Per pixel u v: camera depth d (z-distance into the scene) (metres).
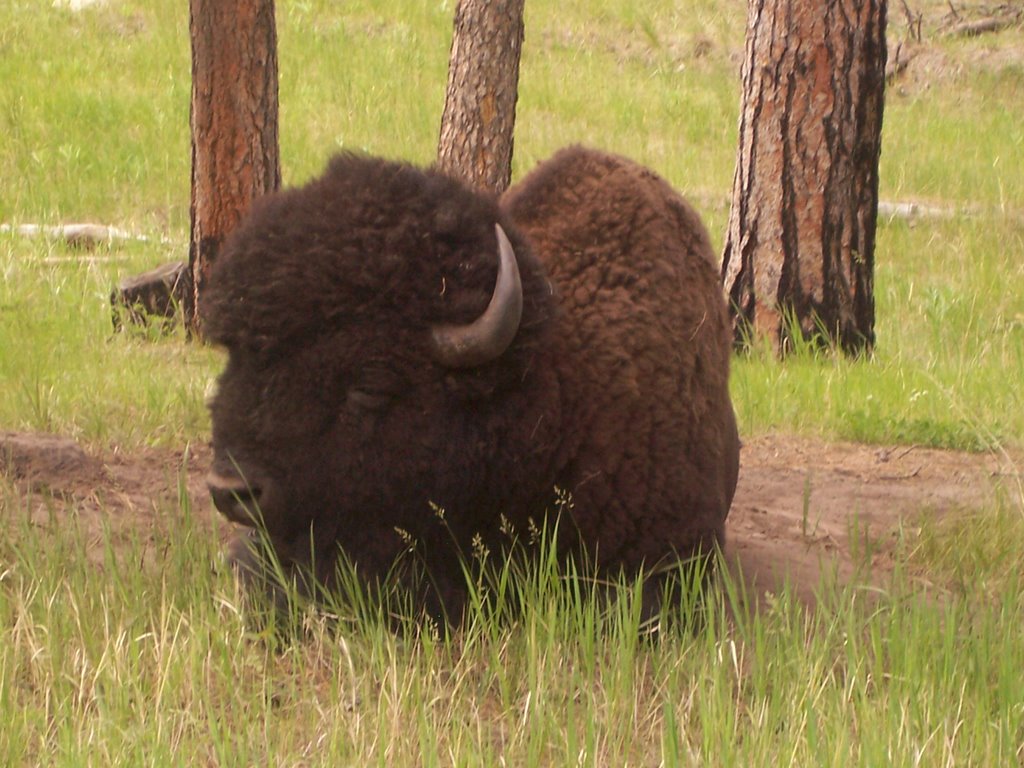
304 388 14.12
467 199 14.72
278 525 14.54
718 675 13.77
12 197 46.38
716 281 17.16
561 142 56.44
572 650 14.99
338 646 14.62
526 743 13.31
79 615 14.80
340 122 56.06
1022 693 14.16
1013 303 41.12
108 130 53.38
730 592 15.21
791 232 32.72
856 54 32.12
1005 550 19.56
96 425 23.39
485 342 13.88
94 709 13.56
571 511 15.04
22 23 63.19
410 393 14.25
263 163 30.62
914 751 12.88
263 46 30.16
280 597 15.35
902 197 55.12
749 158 33.00
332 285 14.07
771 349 32.81
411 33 69.06
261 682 14.20
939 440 27.50
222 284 14.28
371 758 12.77
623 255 15.57
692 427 15.57
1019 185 57.03
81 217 45.94
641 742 13.57
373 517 14.66
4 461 20.33
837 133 32.31
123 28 65.19
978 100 70.88
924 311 39.19
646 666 14.89
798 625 15.46
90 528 18.53
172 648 13.96
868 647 16.05
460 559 15.11
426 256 14.25
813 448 27.12
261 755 12.89
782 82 32.28
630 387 14.98
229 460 14.34
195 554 16.70
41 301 33.88
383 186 14.52
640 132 59.88
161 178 49.84
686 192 52.00
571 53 70.50
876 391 29.91
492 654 14.32
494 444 14.49
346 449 14.25
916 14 78.62
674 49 72.81
